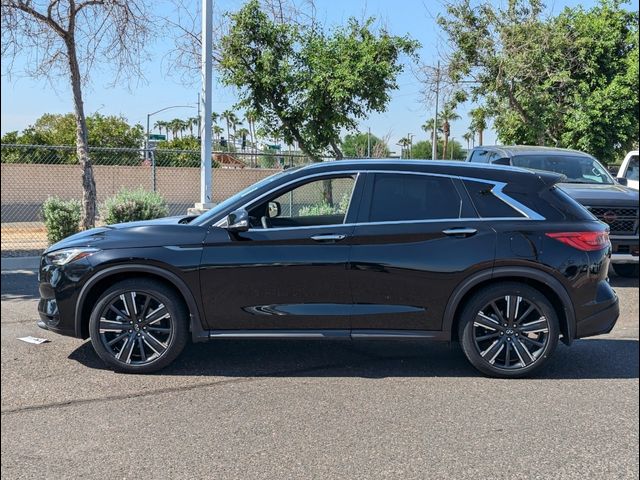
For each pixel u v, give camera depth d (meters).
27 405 4.61
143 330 5.26
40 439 4.07
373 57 12.83
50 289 5.32
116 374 5.29
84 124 11.37
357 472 3.68
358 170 5.43
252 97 13.28
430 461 3.82
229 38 12.80
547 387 5.14
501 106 18.00
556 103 18.12
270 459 3.82
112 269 5.18
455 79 17.75
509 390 5.06
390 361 5.82
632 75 17.97
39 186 26.53
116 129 36.22
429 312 5.25
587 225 5.34
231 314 5.23
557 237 5.24
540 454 3.94
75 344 6.13
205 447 3.98
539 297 5.23
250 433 4.18
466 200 5.35
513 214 5.32
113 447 3.96
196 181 27.78
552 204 5.38
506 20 17.33
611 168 18.83
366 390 5.02
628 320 7.67
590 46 18.28
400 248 5.21
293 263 5.19
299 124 13.41
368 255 5.21
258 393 4.92
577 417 4.52
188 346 6.21
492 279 5.29
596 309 5.29
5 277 9.85
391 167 5.43
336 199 6.56
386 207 5.32
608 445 4.07
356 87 12.58
